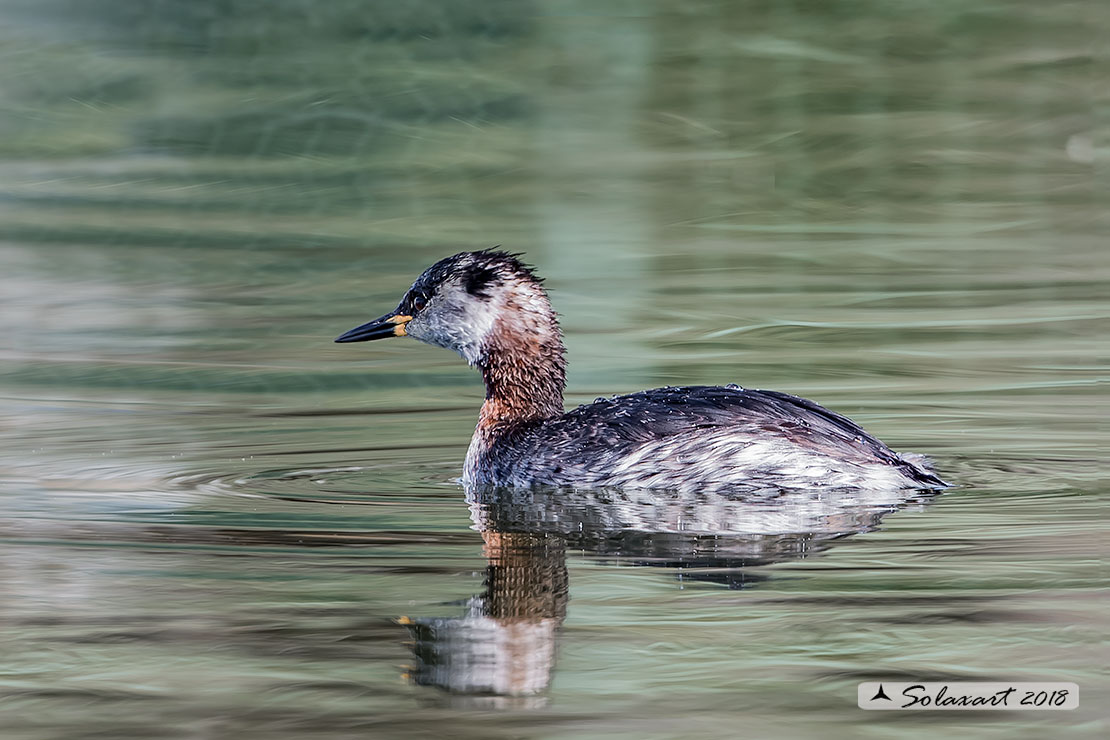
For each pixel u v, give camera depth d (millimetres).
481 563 9836
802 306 19797
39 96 32406
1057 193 27062
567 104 32062
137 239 24438
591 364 16750
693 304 20016
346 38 34812
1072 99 31281
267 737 7371
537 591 9203
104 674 8117
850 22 35000
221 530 10695
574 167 28906
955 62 32969
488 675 7961
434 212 26062
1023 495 11117
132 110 32094
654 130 30750
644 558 9844
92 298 20875
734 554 9859
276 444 13578
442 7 36219
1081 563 9461
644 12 36000
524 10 36188
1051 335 17844
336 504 11453
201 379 16547
